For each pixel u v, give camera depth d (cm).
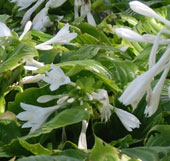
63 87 137
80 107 126
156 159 113
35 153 116
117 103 137
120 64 147
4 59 140
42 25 183
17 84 141
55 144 129
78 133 133
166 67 111
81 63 137
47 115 128
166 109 136
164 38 112
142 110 137
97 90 131
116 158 113
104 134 134
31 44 141
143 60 154
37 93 137
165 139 123
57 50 158
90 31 176
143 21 182
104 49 155
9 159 122
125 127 129
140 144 128
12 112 135
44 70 138
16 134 129
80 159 114
